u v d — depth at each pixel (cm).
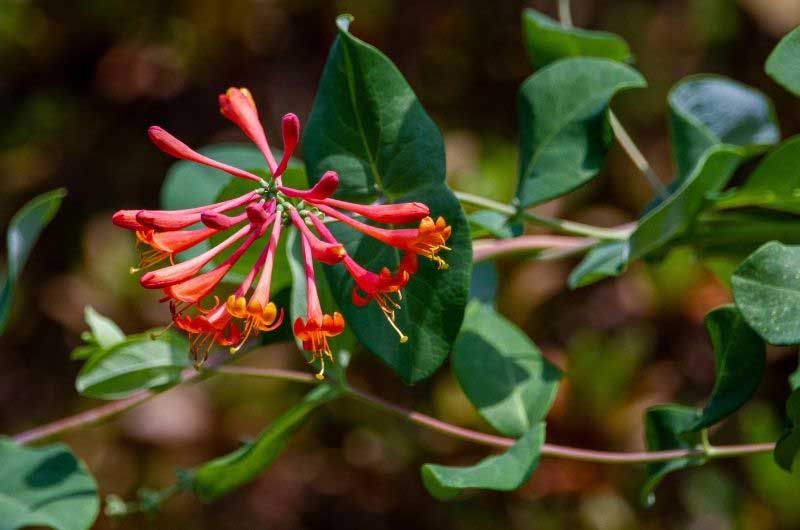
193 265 75
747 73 155
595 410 131
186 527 145
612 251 86
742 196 84
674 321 141
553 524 134
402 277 75
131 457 143
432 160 79
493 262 92
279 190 77
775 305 75
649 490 84
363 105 79
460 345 86
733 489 135
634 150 90
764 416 128
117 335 88
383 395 146
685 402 137
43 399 157
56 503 82
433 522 145
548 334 145
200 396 143
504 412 85
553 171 83
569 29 90
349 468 150
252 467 85
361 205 78
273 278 86
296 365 144
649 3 158
